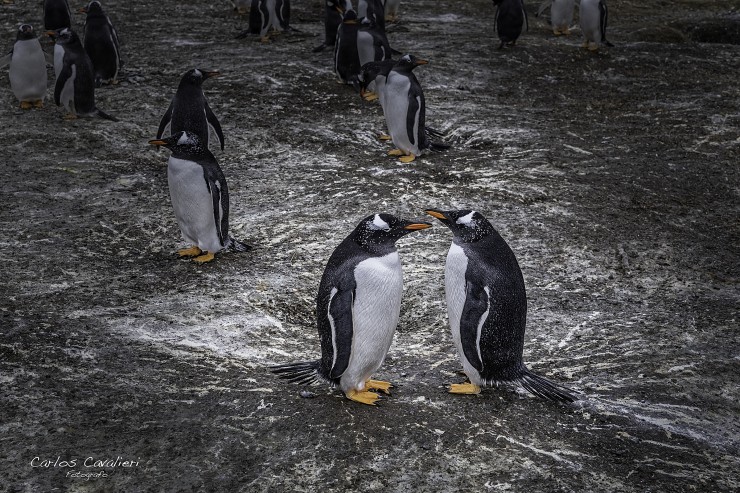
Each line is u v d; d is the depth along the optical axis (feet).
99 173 32.81
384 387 18.58
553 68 49.21
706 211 30.89
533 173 33.76
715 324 22.48
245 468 15.90
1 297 22.54
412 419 17.49
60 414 17.42
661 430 17.58
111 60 43.37
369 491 15.39
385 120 38.86
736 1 70.64
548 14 65.00
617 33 58.44
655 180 33.58
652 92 45.52
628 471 16.17
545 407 18.19
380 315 17.38
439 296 23.59
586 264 25.95
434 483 15.62
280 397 18.22
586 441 17.04
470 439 16.88
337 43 44.32
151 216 29.07
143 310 22.27
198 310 22.36
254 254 26.25
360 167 34.30
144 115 39.63
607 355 20.66
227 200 25.59
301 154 35.73
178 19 58.75
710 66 50.65
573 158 35.68
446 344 21.08
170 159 24.79
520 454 16.48
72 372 19.06
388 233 17.24
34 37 38.32
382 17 52.80
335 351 17.12
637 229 28.91
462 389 18.54
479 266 17.52
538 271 25.30
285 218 29.04
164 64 47.83
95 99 41.65
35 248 25.93
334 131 38.42
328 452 16.38
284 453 16.34
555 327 21.98
